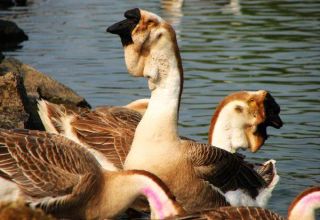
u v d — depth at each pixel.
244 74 23.70
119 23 13.77
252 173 14.96
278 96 21.42
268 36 29.05
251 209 11.73
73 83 22.70
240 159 14.87
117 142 15.23
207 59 25.55
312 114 19.91
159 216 12.19
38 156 12.73
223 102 15.88
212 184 14.23
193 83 22.67
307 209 12.11
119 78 23.25
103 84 22.62
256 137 15.82
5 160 12.52
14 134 12.89
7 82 17.47
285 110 20.25
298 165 16.81
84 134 15.45
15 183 12.50
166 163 13.72
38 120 18.14
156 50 13.77
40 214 12.58
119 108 16.41
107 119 15.80
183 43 27.86
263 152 17.55
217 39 28.52
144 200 14.01
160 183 12.43
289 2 36.31
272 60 25.38
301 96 21.42
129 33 13.73
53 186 12.66
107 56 25.80
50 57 25.80
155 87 13.90
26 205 12.55
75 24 31.22
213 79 23.09
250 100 15.73
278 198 15.28
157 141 13.74
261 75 23.56
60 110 15.88
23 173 12.55
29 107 18.12
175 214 11.95
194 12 34.12
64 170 12.78
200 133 18.44
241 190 14.75
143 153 13.70
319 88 22.17
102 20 31.98
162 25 13.78
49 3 36.59
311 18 32.50
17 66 21.12
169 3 35.91
